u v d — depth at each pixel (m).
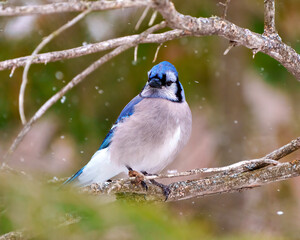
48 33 10.27
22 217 4.51
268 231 9.88
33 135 10.62
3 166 4.73
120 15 10.48
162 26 5.12
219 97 11.94
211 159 12.15
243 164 6.48
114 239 4.54
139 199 6.92
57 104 10.69
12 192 4.48
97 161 8.45
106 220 4.53
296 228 9.99
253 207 11.16
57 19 10.24
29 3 9.41
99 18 10.43
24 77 4.62
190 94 11.70
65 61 10.66
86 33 10.45
